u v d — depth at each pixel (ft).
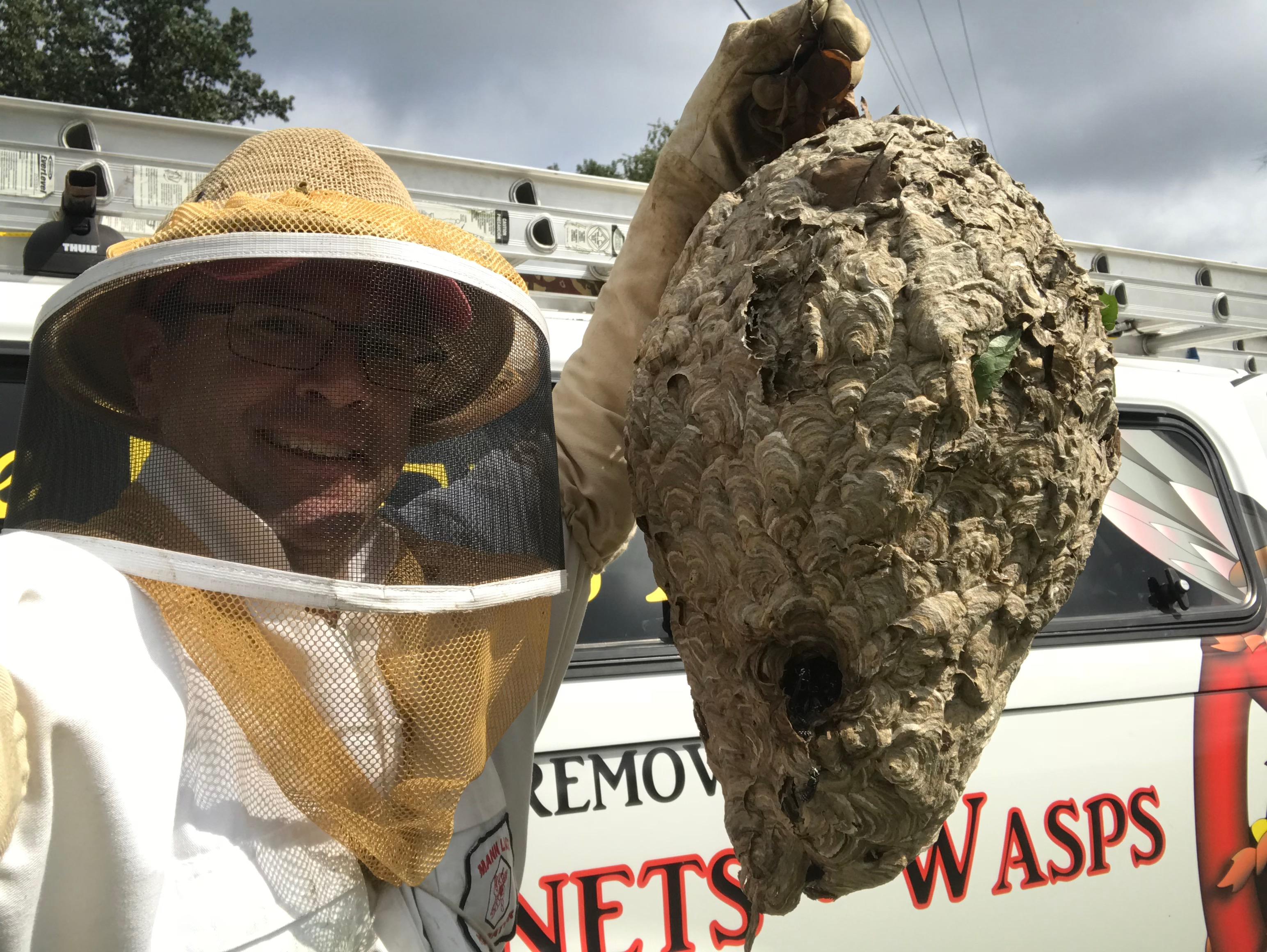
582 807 4.99
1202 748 6.54
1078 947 5.95
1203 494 7.41
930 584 2.35
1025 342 2.43
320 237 2.14
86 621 1.90
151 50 46.06
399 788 2.17
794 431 2.42
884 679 2.35
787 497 2.42
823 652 2.45
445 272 2.25
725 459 2.56
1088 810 6.15
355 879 2.19
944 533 2.36
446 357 2.33
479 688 2.29
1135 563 6.93
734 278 2.62
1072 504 2.47
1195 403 7.64
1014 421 2.40
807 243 2.51
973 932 5.73
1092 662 6.43
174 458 2.11
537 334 2.57
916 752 2.33
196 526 2.08
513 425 2.55
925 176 2.55
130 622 1.98
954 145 2.73
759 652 2.51
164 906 1.94
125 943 1.88
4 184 5.49
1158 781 6.38
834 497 2.38
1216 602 7.03
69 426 2.19
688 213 3.15
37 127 5.61
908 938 5.57
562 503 3.08
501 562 2.40
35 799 1.77
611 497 3.14
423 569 2.26
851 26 2.81
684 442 2.63
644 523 2.80
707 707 2.67
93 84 45.03
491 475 2.42
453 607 2.21
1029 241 2.58
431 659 2.21
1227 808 6.54
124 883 1.86
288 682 2.08
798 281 2.51
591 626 5.36
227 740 2.08
